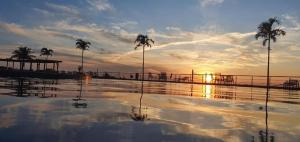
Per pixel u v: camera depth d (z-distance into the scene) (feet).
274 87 177.06
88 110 46.42
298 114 52.90
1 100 55.06
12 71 215.10
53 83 133.49
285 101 81.82
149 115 44.32
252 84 191.21
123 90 105.09
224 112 52.47
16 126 31.32
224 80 214.69
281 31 134.41
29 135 27.63
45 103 53.21
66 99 62.13
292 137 31.71
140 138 28.32
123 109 50.06
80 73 243.40
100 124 34.65
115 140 27.07
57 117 38.29
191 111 52.01
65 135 28.22
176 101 70.85
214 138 29.96
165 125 36.01
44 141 25.71
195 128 35.09
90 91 91.04
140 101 66.54
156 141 27.48
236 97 91.61
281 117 48.03
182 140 28.45
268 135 32.40
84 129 31.32
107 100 64.75
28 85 107.14
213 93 109.09
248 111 55.36
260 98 90.12
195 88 145.89
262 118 46.21
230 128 36.04
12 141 25.31
